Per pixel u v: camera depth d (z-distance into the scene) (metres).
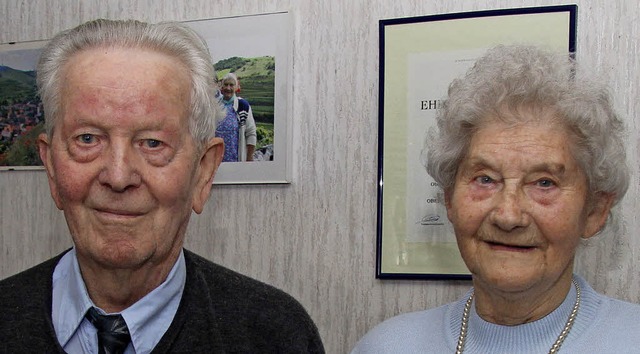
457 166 1.11
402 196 1.60
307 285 1.68
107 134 1.03
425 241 1.58
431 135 1.20
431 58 1.58
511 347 1.10
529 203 1.02
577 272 1.50
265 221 1.72
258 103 1.71
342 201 1.66
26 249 1.90
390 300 1.62
